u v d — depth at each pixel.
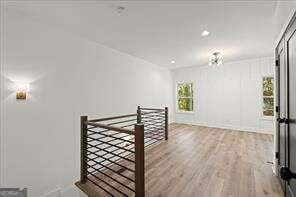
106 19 2.68
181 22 2.84
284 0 2.06
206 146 4.61
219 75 6.96
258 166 3.33
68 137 3.09
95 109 3.69
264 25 3.02
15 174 2.39
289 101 1.96
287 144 2.04
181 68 7.92
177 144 4.82
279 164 2.69
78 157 3.26
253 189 2.54
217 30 3.22
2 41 2.28
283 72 2.33
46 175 2.75
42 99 2.71
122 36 3.43
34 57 2.61
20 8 2.31
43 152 2.71
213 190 2.54
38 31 2.67
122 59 4.66
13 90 2.38
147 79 6.06
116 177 3.14
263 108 6.13
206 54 5.15
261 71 6.05
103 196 2.48
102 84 3.90
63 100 3.02
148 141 5.00
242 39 3.76
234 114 6.66
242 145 4.66
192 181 2.81
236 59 6.26
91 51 3.62
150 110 5.78
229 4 2.32
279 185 2.64
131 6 2.31
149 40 3.71
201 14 2.58
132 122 4.96
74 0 2.14
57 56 2.93
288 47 1.97
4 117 2.29
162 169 3.27
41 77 2.70
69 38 3.14
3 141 2.29
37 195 2.63
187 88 7.96
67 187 3.05
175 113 8.18
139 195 2.06
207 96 7.29
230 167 3.30
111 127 2.33
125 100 4.74
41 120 2.69
